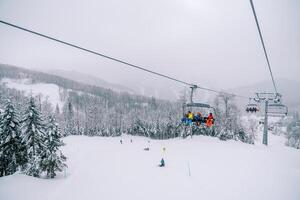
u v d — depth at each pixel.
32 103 34.34
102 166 33.16
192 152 42.97
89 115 109.94
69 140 77.19
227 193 19.98
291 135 116.31
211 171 27.64
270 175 24.64
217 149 45.75
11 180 26.39
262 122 46.38
